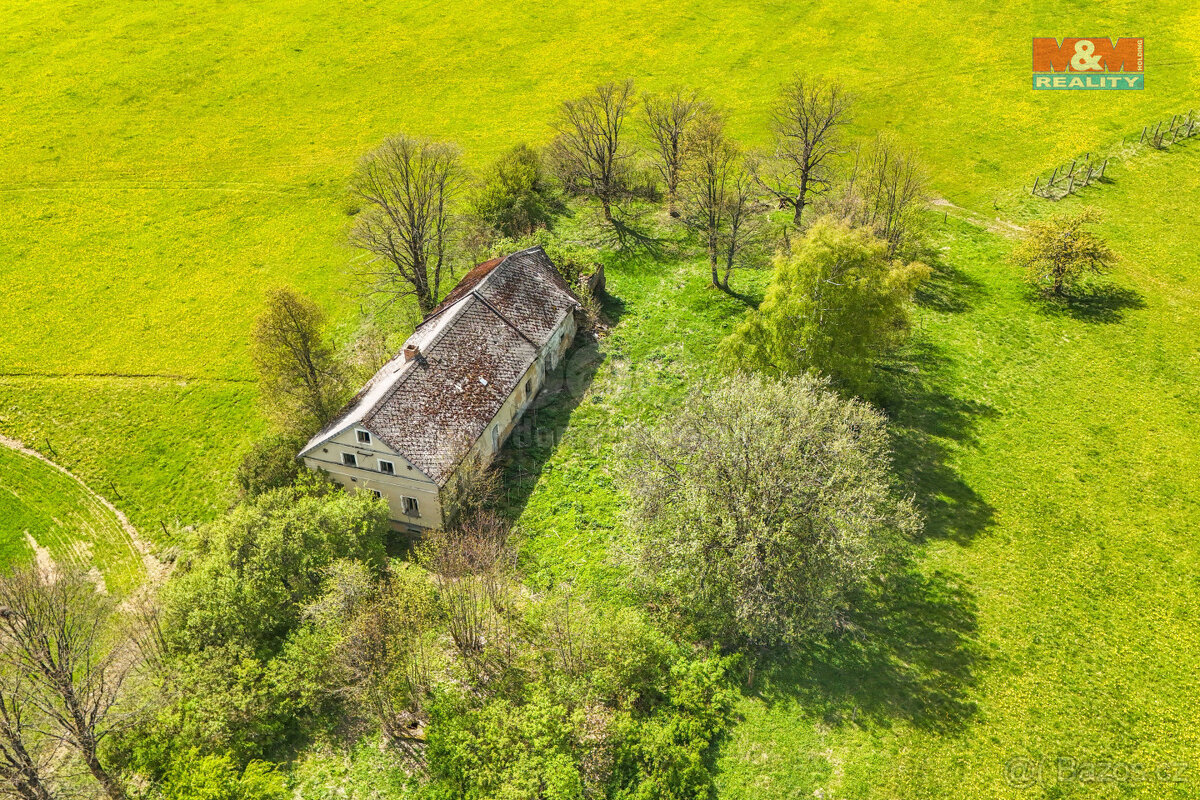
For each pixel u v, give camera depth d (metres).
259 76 108.75
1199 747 36.69
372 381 54.69
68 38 116.38
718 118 77.38
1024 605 43.28
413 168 72.25
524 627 41.38
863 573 41.25
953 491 50.31
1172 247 73.50
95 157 95.12
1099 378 59.53
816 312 47.78
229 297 75.38
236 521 45.38
